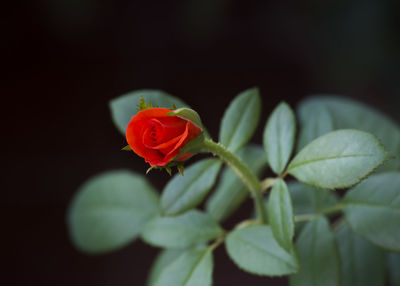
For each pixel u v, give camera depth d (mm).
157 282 321
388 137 365
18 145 924
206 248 328
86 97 990
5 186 877
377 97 834
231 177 365
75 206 396
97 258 796
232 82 946
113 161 873
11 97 1004
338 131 292
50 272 788
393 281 369
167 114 279
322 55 907
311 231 323
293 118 312
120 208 391
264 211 327
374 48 836
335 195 356
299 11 953
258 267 307
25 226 839
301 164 296
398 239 312
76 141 918
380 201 318
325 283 316
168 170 288
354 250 350
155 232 338
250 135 328
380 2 825
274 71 947
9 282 786
